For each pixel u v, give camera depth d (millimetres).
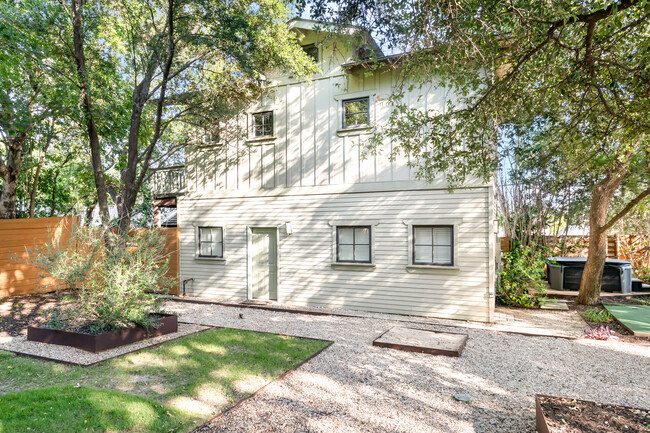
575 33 5383
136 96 9500
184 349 5902
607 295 10922
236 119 10898
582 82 5059
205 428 3459
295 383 4590
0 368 4980
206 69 10234
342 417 3738
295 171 10062
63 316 6637
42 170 16031
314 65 9266
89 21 9305
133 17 10062
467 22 4855
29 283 10656
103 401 3869
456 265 8180
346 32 6184
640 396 4309
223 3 8922
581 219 17312
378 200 9008
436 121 6328
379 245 8984
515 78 5496
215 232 11297
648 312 8617
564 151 7613
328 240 9586
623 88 5371
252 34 8836
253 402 4031
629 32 4926
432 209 8445
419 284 8547
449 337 6562
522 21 4617
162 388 4387
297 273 9945
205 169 11406
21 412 3609
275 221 10273
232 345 6148
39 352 5746
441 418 3754
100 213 8953
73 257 6730
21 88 9992
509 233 16297
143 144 13344
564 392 4418
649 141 6469
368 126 9078
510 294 9602
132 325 6426
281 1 9477
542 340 6660
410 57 5996
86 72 8859
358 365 5277
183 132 11914
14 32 7734
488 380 4781
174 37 9242
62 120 12133
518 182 15727
